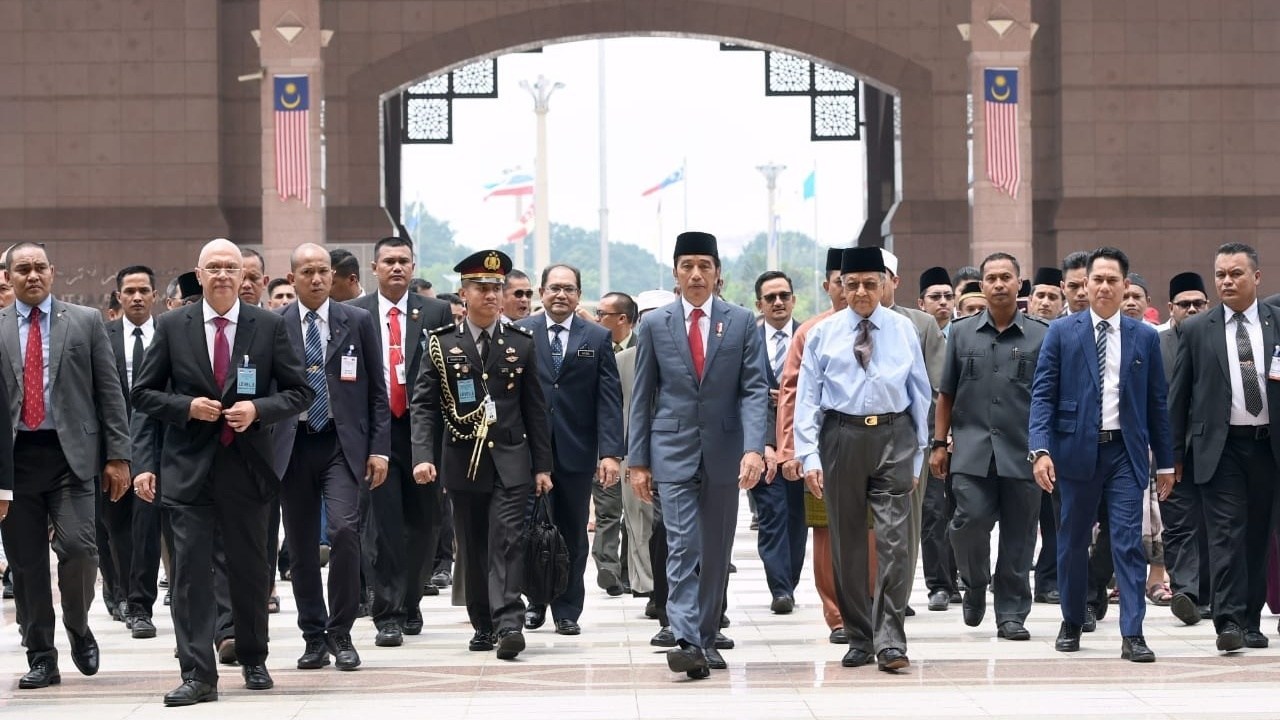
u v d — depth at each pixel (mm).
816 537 14977
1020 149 38938
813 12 44031
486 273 14188
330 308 13867
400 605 15141
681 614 12953
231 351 12320
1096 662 13695
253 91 43562
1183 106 43188
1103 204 43156
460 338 14328
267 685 12672
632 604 18219
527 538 14258
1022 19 38938
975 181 39250
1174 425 14844
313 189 39000
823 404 13430
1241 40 43156
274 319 12406
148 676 13539
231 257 12297
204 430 12164
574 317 15609
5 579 19250
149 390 12188
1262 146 43188
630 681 12906
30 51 43062
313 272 13766
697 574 13102
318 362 13734
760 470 13109
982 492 15312
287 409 12289
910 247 44031
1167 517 16094
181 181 43031
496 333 14352
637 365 13383
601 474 15359
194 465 12125
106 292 42969
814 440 13328
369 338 14008
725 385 13203
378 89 43656
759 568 21969
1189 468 15641
